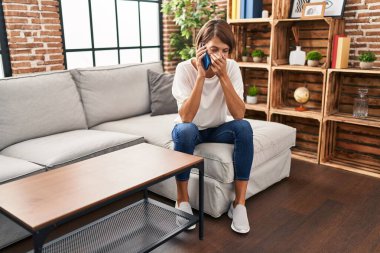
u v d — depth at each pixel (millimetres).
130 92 2857
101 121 2719
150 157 1689
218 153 1941
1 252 1742
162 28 4230
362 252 1737
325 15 2928
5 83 2223
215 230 1925
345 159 3088
